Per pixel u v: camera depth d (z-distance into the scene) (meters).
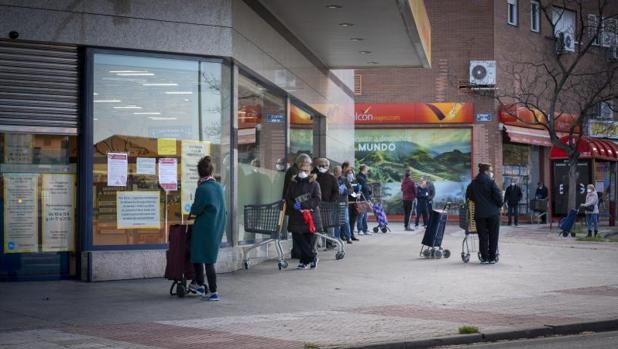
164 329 11.47
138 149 17.61
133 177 17.53
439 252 22.06
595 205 33.00
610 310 13.21
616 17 52.22
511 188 42.84
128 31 17.45
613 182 45.56
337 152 32.06
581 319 12.29
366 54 27.78
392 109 46.78
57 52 17.05
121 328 11.59
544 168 50.38
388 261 21.06
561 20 50.91
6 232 16.86
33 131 16.88
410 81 46.84
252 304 13.90
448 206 22.03
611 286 16.31
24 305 13.86
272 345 10.28
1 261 16.84
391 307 13.50
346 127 34.22
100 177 17.25
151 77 17.80
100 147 17.27
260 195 21.67
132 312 13.09
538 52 48.97
